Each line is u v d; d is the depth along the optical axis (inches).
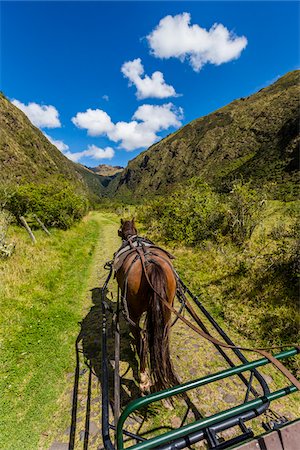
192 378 158.7
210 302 253.6
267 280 248.8
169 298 126.4
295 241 247.4
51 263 362.9
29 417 138.7
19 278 286.5
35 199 647.1
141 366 125.0
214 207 466.0
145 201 984.3
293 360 166.9
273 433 75.7
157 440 66.9
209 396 143.6
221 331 120.1
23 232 524.1
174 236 484.7
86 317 245.3
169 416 131.7
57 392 156.2
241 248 358.9
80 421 134.7
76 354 189.2
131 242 170.7
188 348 188.2
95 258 478.0
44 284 292.7
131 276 129.9
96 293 302.7
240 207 405.7
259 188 428.8
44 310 241.1
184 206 506.6
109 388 153.9
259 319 208.4
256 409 84.9
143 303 126.0
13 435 128.5
